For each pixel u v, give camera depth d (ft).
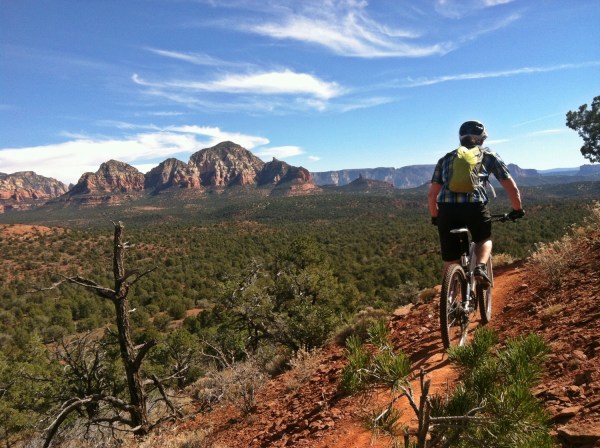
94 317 258.57
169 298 298.35
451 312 12.37
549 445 4.87
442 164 13.30
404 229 590.96
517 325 14.24
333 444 10.77
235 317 71.10
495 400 5.06
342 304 114.11
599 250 17.95
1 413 45.68
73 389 36.52
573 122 65.51
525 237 297.33
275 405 17.84
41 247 479.00
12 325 250.98
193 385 34.55
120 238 30.07
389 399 11.00
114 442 26.84
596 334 10.33
